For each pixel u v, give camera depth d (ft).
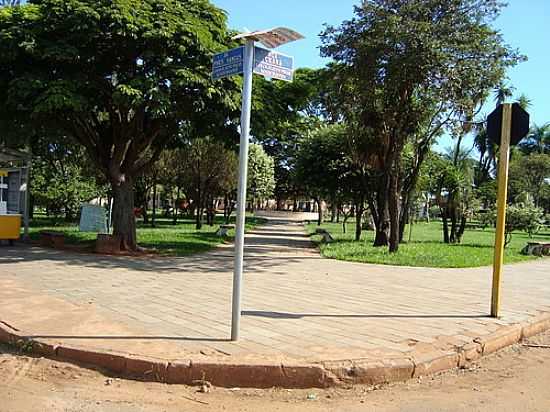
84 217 75.36
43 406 14.14
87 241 57.93
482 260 52.75
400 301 28.27
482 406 14.98
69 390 15.26
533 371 18.40
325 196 93.61
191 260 45.14
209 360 16.30
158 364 16.14
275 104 51.11
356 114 58.59
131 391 15.31
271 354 17.22
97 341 18.21
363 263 47.44
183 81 40.57
